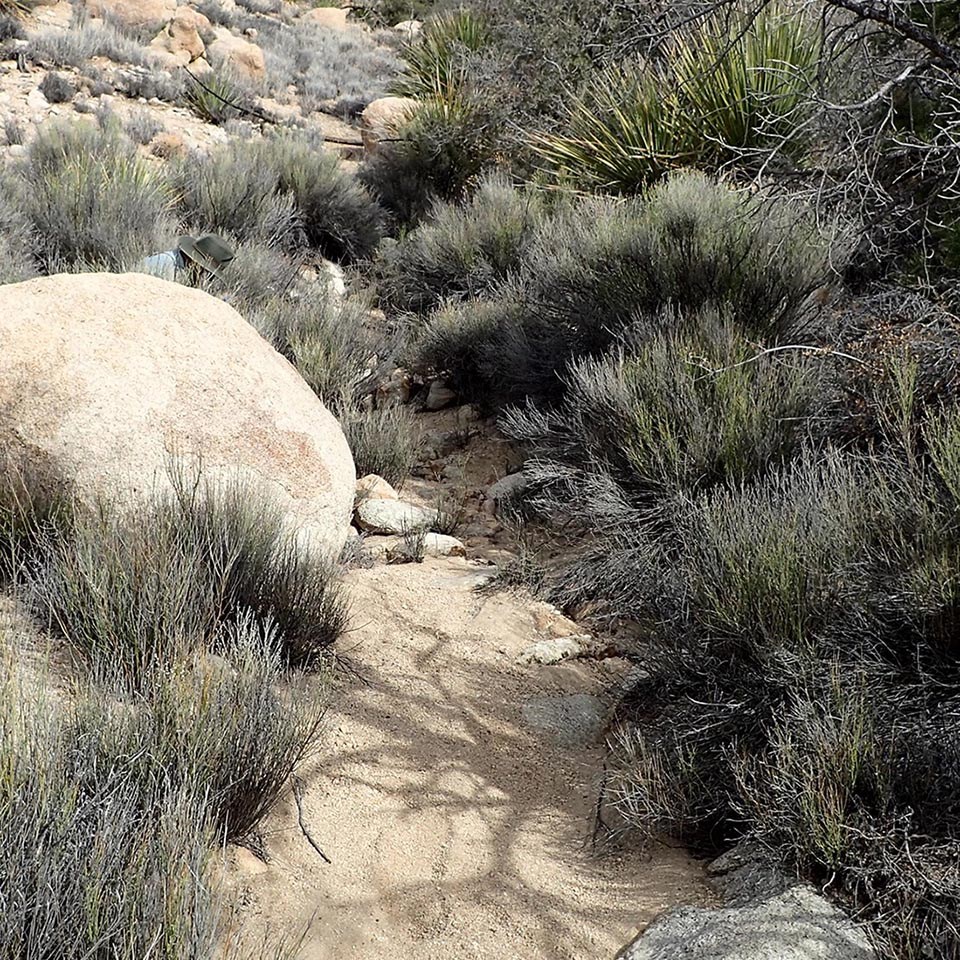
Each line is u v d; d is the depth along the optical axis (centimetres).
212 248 862
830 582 326
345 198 1195
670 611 366
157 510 362
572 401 564
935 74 500
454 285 954
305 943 247
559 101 1165
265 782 280
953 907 246
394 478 602
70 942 202
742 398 464
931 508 333
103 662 313
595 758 340
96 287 421
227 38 1920
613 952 253
